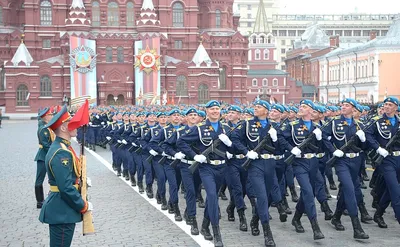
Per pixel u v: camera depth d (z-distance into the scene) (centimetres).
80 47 9212
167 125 1614
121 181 2203
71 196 807
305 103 1335
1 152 3484
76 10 9425
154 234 1316
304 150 1321
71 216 827
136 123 2127
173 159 1469
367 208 1622
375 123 1364
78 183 857
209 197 1204
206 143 1233
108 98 9612
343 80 10275
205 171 1230
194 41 10162
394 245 1192
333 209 1605
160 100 9312
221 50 10125
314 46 14238
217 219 1199
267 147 1244
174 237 1285
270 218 1478
